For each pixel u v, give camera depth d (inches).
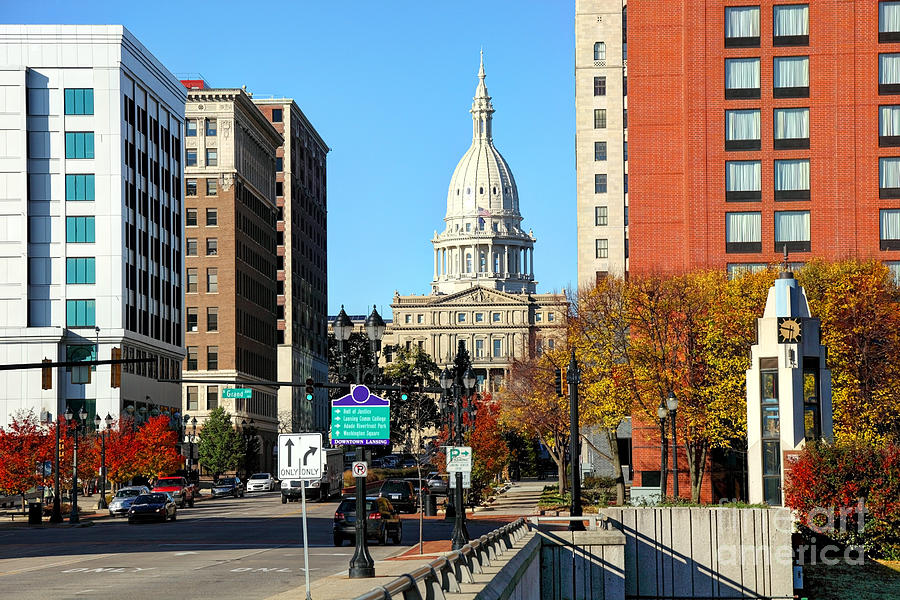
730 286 3289.9
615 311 3422.7
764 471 2367.1
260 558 1946.4
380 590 679.1
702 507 1991.9
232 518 3412.9
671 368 3223.4
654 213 3838.6
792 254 3644.2
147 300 5418.3
